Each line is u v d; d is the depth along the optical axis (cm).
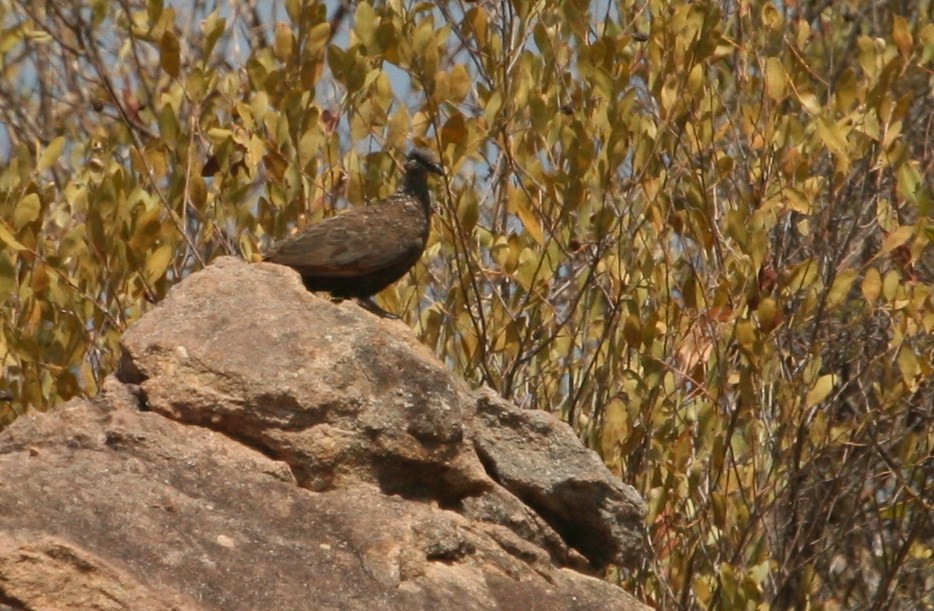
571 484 943
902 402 1492
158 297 1321
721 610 1303
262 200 1395
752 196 1438
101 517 748
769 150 1438
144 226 1301
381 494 859
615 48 1415
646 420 1334
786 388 1400
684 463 1341
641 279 1389
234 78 1492
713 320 1360
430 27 1366
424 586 791
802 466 1408
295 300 906
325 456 847
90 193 1362
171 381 850
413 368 884
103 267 1330
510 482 941
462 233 1342
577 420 1390
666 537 1379
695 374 1395
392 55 1366
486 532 876
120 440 811
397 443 866
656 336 1382
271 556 762
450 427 884
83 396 1298
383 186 1402
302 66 1407
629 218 1417
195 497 790
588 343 1456
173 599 709
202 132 1445
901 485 1474
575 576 877
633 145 1390
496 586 829
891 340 1499
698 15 1426
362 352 877
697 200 1405
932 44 1466
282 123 1392
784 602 1499
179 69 1415
